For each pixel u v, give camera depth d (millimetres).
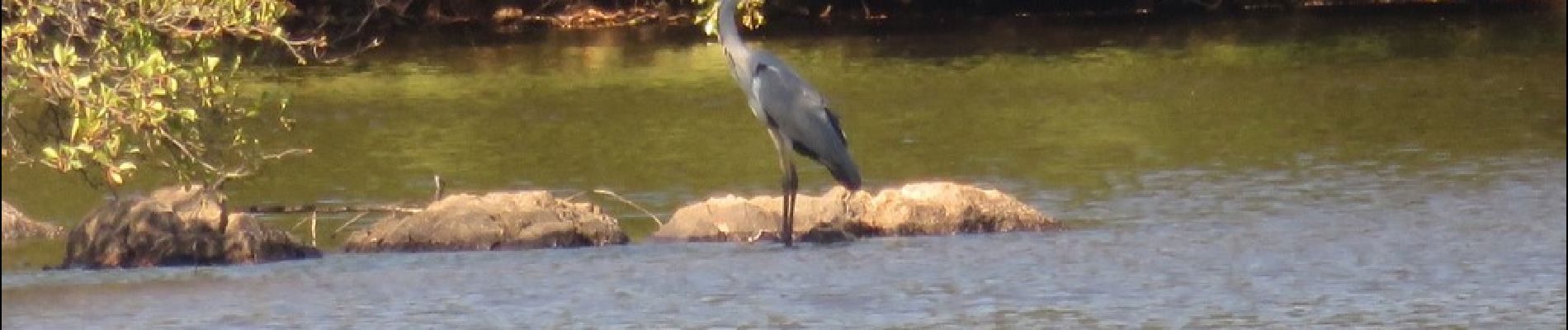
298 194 18906
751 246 14531
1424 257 13836
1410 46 37906
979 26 44656
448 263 13789
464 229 14516
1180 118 26000
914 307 12047
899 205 15227
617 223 15586
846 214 15188
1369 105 27766
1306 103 28141
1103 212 16750
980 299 12250
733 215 14984
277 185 19516
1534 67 33406
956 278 13016
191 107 12867
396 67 34969
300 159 21578
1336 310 11867
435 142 23844
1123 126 24906
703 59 35750
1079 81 32188
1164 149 21984
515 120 26578
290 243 14195
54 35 12555
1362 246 14375
